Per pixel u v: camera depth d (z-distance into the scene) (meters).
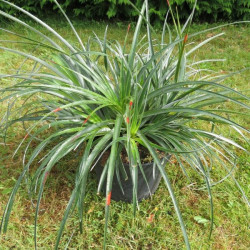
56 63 1.64
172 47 1.91
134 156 1.46
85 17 5.69
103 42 1.83
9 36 4.57
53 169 2.26
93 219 1.91
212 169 2.32
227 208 2.04
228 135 2.68
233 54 4.18
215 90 3.23
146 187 1.91
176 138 1.65
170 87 1.51
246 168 2.36
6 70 3.54
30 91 1.53
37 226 1.87
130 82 1.61
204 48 4.41
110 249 1.76
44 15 5.62
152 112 1.59
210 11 5.25
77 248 1.76
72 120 1.63
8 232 1.81
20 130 2.63
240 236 1.87
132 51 1.70
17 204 1.97
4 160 2.33
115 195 1.97
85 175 1.39
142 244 1.80
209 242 1.83
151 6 5.22
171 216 1.96
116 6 5.29
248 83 3.50
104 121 1.61
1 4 5.14
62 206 2.00
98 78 1.66
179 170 2.29
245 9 5.30
